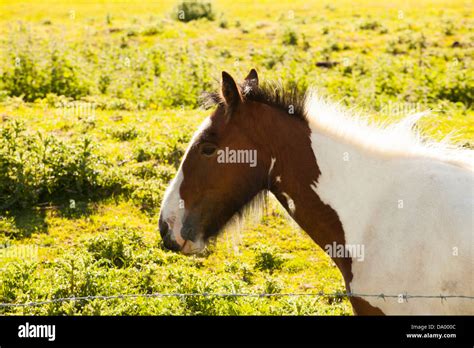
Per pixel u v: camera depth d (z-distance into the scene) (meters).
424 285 5.20
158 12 43.78
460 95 22.05
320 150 5.60
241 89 5.61
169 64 26.31
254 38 35.34
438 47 31.95
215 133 5.60
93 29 36.44
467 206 5.21
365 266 5.47
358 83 23.14
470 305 5.12
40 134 13.66
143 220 12.31
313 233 5.78
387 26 36.84
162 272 10.07
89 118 16.86
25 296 8.64
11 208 12.50
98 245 10.79
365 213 5.52
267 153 5.63
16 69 21.36
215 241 5.83
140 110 19.62
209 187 5.66
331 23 38.59
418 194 5.36
